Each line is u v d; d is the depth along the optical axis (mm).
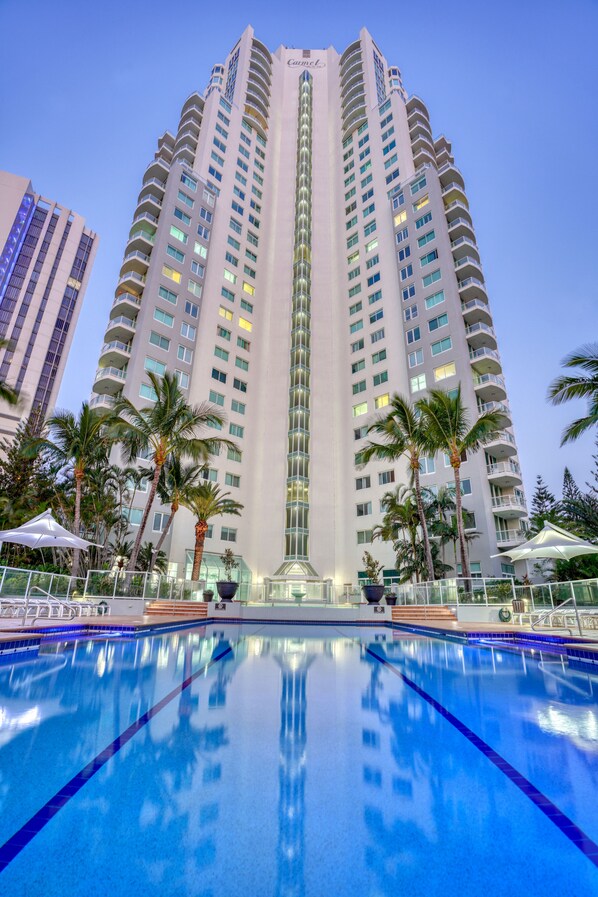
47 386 77062
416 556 30578
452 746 4059
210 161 51406
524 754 3873
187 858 2285
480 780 3320
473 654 10773
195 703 5461
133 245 44938
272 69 64625
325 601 35781
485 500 33188
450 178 48125
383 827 2629
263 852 2357
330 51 67688
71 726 4438
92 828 2553
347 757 3746
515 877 2184
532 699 5961
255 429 45625
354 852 2369
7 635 9133
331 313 49844
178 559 36062
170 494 28656
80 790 3041
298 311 49062
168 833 2520
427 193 45594
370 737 4277
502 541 32438
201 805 2861
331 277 51750
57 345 80500
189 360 42750
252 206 54000
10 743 3926
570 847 2441
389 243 47406
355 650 11461
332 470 43562
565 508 34531
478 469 34062
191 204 47438
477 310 39281
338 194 55719
